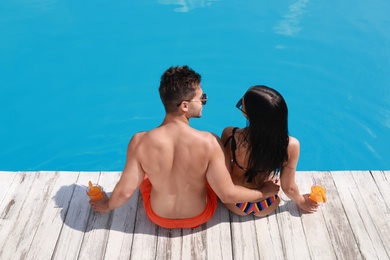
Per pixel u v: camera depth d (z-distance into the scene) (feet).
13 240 10.75
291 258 10.35
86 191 12.05
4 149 16.67
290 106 17.95
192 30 21.34
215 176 9.38
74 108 18.08
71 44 20.72
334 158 16.21
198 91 8.79
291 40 20.77
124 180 9.75
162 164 9.25
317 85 18.78
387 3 22.71
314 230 10.95
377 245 10.59
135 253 10.47
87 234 10.90
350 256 10.37
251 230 10.96
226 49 20.36
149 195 10.82
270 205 11.03
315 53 20.13
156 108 18.07
